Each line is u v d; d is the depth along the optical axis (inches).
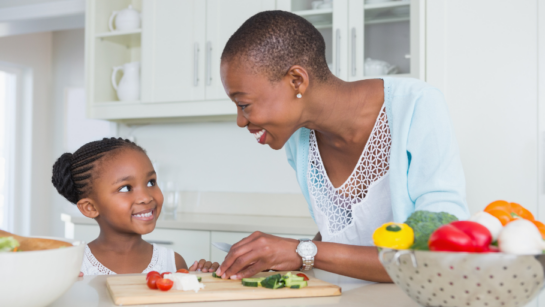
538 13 65.7
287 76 31.4
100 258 48.4
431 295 18.3
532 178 65.5
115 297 23.9
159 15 95.8
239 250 29.6
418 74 71.6
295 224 81.4
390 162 34.3
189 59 93.2
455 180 30.6
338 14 81.8
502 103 67.1
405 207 33.4
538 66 65.6
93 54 102.0
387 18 79.1
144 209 47.6
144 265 50.2
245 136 104.0
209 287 27.2
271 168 101.9
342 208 40.7
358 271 29.7
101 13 104.5
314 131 41.9
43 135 165.3
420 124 32.9
